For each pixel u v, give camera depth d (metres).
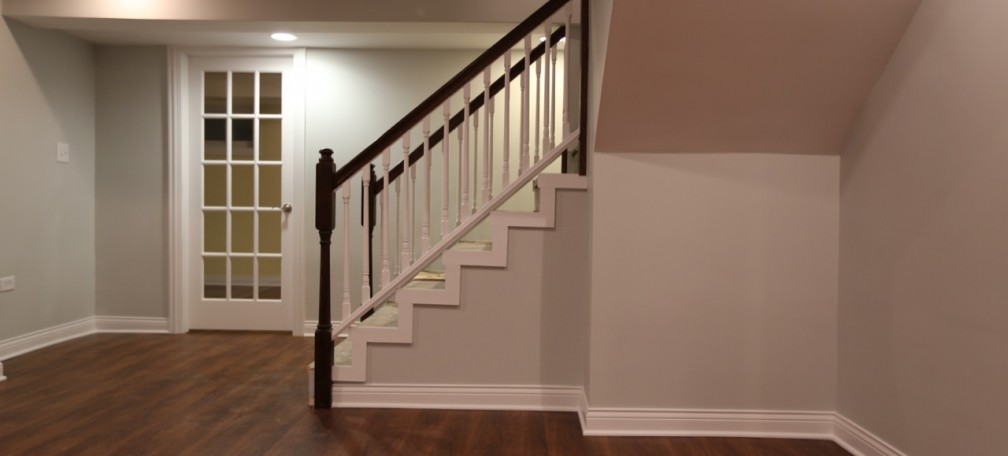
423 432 2.75
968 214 1.92
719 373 2.75
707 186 2.74
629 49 2.37
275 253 4.96
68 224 4.64
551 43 3.37
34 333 4.34
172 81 4.86
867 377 2.48
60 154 4.54
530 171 3.08
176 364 3.92
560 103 4.55
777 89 2.50
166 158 4.91
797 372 2.74
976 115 1.88
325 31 4.12
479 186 4.64
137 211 4.94
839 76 2.43
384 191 3.12
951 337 1.99
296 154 4.87
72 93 4.66
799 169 2.72
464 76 3.07
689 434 2.75
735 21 2.28
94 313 4.96
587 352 2.86
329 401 3.06
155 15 3.94
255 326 4.99
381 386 3.07
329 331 3.06
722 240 2.74
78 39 4.70
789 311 2.73
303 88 4.84
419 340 3.06
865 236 2.50
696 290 2.75
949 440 2.00
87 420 2.87
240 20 3.92
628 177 2.74
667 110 2.58
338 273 4.86
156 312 4.96
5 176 4.05
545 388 3.06
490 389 3.06
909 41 2.22
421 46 4.74
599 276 2.74
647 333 2.75
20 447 2.54
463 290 3.05
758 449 2.60
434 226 4.70
